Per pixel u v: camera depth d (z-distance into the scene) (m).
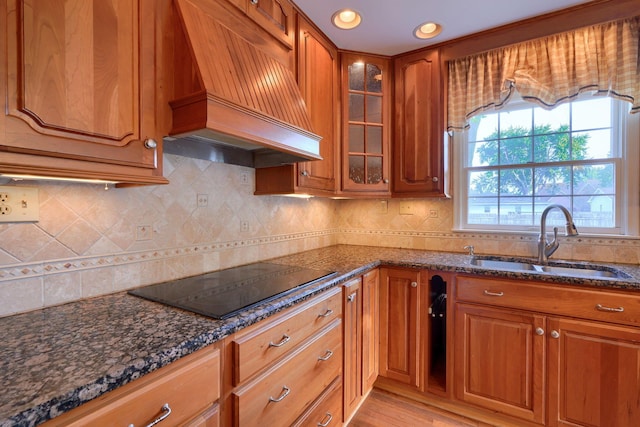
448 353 1.74
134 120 0.87
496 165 2.12
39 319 0.88
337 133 1.96
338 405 1.46
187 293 1.14
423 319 1.80
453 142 2.19
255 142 1.12
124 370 0.61
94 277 1.09
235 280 1.34
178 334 0.78
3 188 0.88
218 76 1.01
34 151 0.67
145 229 1.25
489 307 1.62
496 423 1.68
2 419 0.45
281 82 1.39
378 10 1.67
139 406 0.64
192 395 0.76
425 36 1.92
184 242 1.39
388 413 1.79
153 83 0.93
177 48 0.98
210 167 1.51
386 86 2.12
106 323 0.85
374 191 2.08
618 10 1.59
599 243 1.79
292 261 1.84
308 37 1.72
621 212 1.77
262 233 1.83
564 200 1.93
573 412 1.44
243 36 1.24
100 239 1.11
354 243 2.59
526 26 1.79
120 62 0.84
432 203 2.28
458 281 1.70
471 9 1.67
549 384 1.49
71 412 0.54
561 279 1.44
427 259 1.91
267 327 1.00
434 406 1.84
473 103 1.98
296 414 1.14
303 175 1.67
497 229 2.10
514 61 1.85
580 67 1.69
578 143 1.89
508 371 1.58
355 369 1.63
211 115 0.93
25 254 0.93
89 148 0.77
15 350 0.69
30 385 0.55
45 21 0.69
